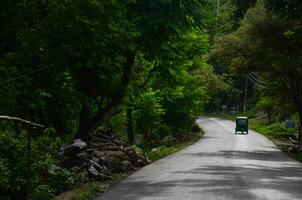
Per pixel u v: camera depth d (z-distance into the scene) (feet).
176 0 72.69
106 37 65.10
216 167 76.18
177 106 175.01
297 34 100.83
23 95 57.98
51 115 69.36
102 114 84.07
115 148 79.97
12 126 51.24
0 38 64.44
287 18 104.06
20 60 60.64
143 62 97.50
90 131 82.69
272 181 58.80
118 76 83.66
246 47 140.77
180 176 63.41
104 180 62.39
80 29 61.52
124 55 80.69
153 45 75.77
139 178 62.49
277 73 144.56
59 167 56.54
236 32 146.20
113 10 64.18
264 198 45.44
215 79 287.89
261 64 142.41
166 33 75.25
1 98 53.88
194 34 88.63
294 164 87.51
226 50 143.33
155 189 51.37
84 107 81.61
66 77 68.54
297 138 189.06
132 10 71.67
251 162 87.76
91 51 66.44
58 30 62.44
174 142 176.04
